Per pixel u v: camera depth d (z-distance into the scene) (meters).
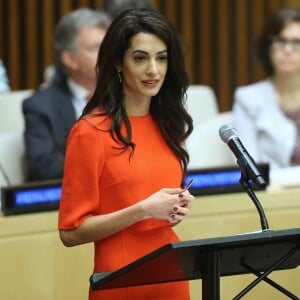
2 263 8.66
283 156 11.94
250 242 5.59
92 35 11.29
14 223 8.67
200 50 18.73
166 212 6.34
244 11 18.78
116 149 6.56
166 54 6.62
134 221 6.41
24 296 8.75
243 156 6.31
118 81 6.68
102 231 6.49
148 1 12.97
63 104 11.29
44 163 10.95
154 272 5.80
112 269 6.59
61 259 8.86
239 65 18.78
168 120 6.86
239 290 9.33
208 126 11.81
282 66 11.87
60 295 8.88
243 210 9.44
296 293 9.51
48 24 17.91
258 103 12.05
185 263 5.75
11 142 11.12
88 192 6.54
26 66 17.92
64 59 11.39
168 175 6.73
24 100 11.34
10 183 10.88
